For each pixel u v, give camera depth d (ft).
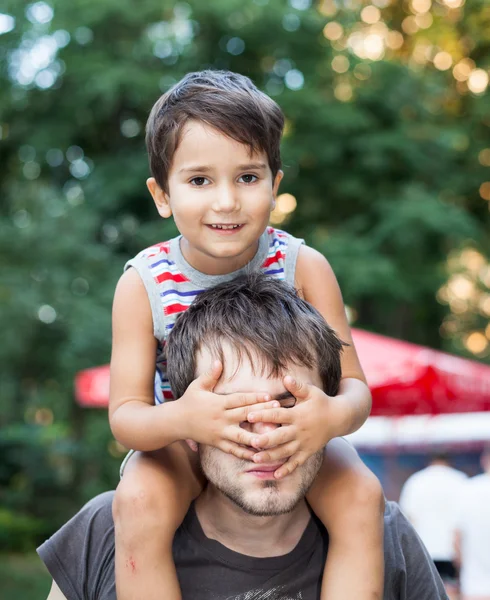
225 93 5.99
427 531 18.29
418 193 41.06
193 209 5.93
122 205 43.45
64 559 6.19
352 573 5.65
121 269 40.34
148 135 6.35
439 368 20.24
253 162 5.96
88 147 45.01
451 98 47.98
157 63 42.34
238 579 5.70
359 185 42.75
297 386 5.29
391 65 43.73
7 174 45.80
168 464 5.81
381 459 20.66
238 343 5.41
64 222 39.09
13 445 47.85
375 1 47.47
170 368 5.77
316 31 43.14
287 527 5.81
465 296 47.21
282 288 5.80
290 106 41.27
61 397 41.42
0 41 42.04
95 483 43.45
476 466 21.18
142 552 5.55
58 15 41.14
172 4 41.24
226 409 5.22
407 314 45.27
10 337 37.47
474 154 45.88
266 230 6.62
